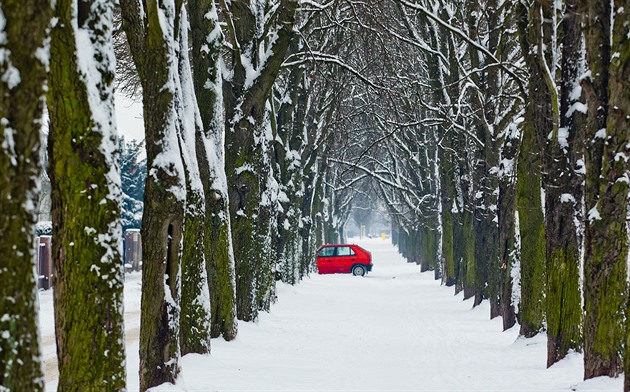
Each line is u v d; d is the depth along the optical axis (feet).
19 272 33.14
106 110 52.13
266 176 149.79
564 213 88.17
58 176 51.70
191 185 94.22
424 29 197.67
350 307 184.03
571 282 88.22
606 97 72.95
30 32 32.73
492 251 159.02
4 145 32.40
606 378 71.51
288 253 232.32
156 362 72.59
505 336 129.59
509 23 153.38
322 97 209.77
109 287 52.19
